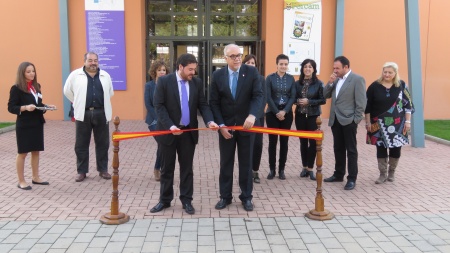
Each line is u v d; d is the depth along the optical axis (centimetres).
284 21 1299
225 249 408
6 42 1273
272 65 1317
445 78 1353
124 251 403
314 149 654
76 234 439
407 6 927
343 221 478
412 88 927
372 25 1318
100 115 644
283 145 657
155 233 443
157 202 545
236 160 776
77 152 646
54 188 605
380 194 582
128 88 1302
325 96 631
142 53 1301
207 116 500
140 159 802
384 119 618
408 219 484
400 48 1327
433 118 1373
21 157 595
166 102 493
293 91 652
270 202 546
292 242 423
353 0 1306
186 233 443
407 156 837
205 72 1404
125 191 593
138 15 1276
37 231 446
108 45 1278
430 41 1338
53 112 1303
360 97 593
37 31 1273
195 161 790
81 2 1266
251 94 509
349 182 609
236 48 494
